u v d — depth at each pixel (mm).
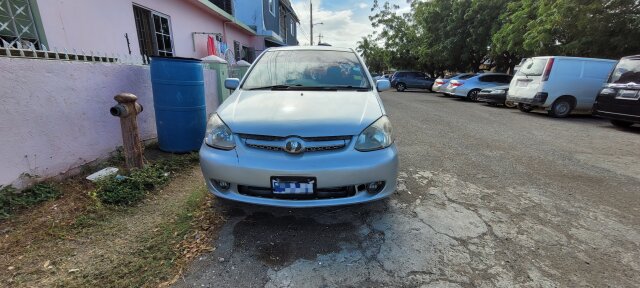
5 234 2352
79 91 3395
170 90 4082
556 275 2080
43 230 2428
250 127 2408
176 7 8258
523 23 12555
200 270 2068
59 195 2939
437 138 5961
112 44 6004
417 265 2158
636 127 7586
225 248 2311
